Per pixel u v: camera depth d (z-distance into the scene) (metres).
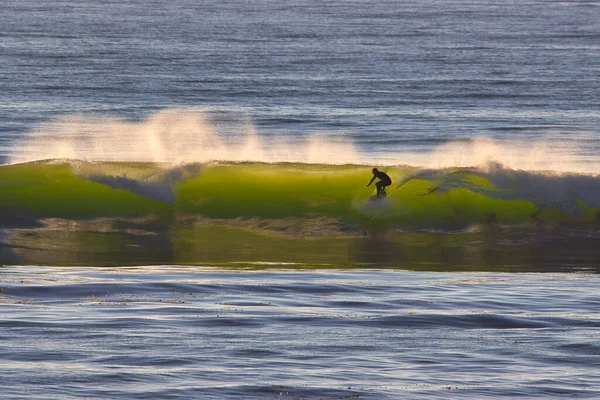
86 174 76.81
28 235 67.44
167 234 69.88
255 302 44.53
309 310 42.78
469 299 46.50
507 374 32.66
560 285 51.91
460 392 30.41
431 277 54.66
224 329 38.38
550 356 35.12
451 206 74.56
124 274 53.06
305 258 62.19
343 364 33.47
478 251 65.69
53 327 37.78
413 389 30.59
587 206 75.38
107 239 67.31
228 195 76.50
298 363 33.47
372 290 48.94
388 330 38.91
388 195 75.88
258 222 74.25
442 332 38.75
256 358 33.94
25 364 32.19
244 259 61.22
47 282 48.75
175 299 44.72
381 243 68.50
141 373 31.52
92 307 42.16
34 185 75.69
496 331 39.12
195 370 32.09
